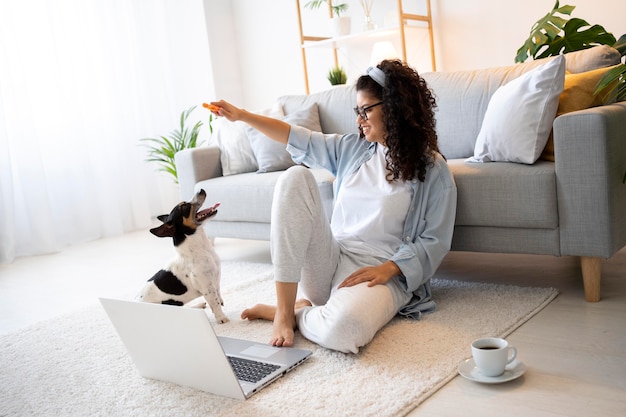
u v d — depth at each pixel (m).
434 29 4.01
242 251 3.40
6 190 3.94
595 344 1.63
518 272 2.39
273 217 1.82
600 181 1.87
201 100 5.05
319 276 1.90
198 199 2.05
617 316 1.81
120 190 4.66
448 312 1.97
